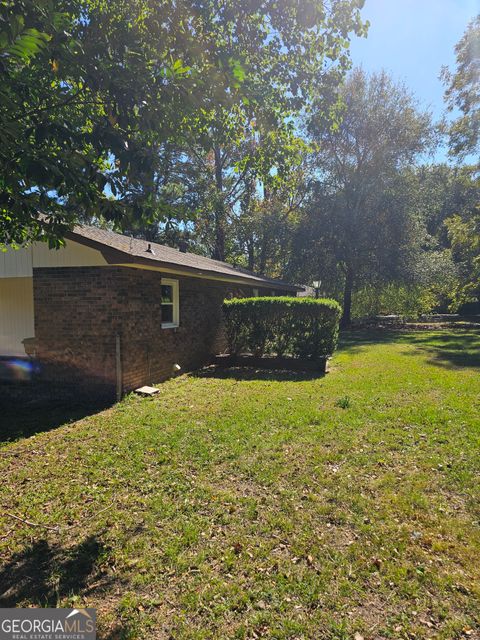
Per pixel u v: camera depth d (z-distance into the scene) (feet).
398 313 80.02
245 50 12.32
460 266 69.05
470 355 38.47
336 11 12.26
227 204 83.05
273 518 10.30
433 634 6.88
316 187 70.23
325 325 32.14
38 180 9.18
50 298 24.34
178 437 16.20
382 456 14.11
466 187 63.93
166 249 37.78
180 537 9.57
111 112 10.82
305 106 14.29
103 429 17.57
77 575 8.42
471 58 56.13
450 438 15.69
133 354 24.75
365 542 9.36
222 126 13.75
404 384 25.52
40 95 10.59
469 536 9.58
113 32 10.45
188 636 6.86
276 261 83.25
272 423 17.87
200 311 35.42
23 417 20.06
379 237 67.97
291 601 7.61
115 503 11.18
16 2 8.29
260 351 33.96
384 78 67.36
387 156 67.21
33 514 10.71
